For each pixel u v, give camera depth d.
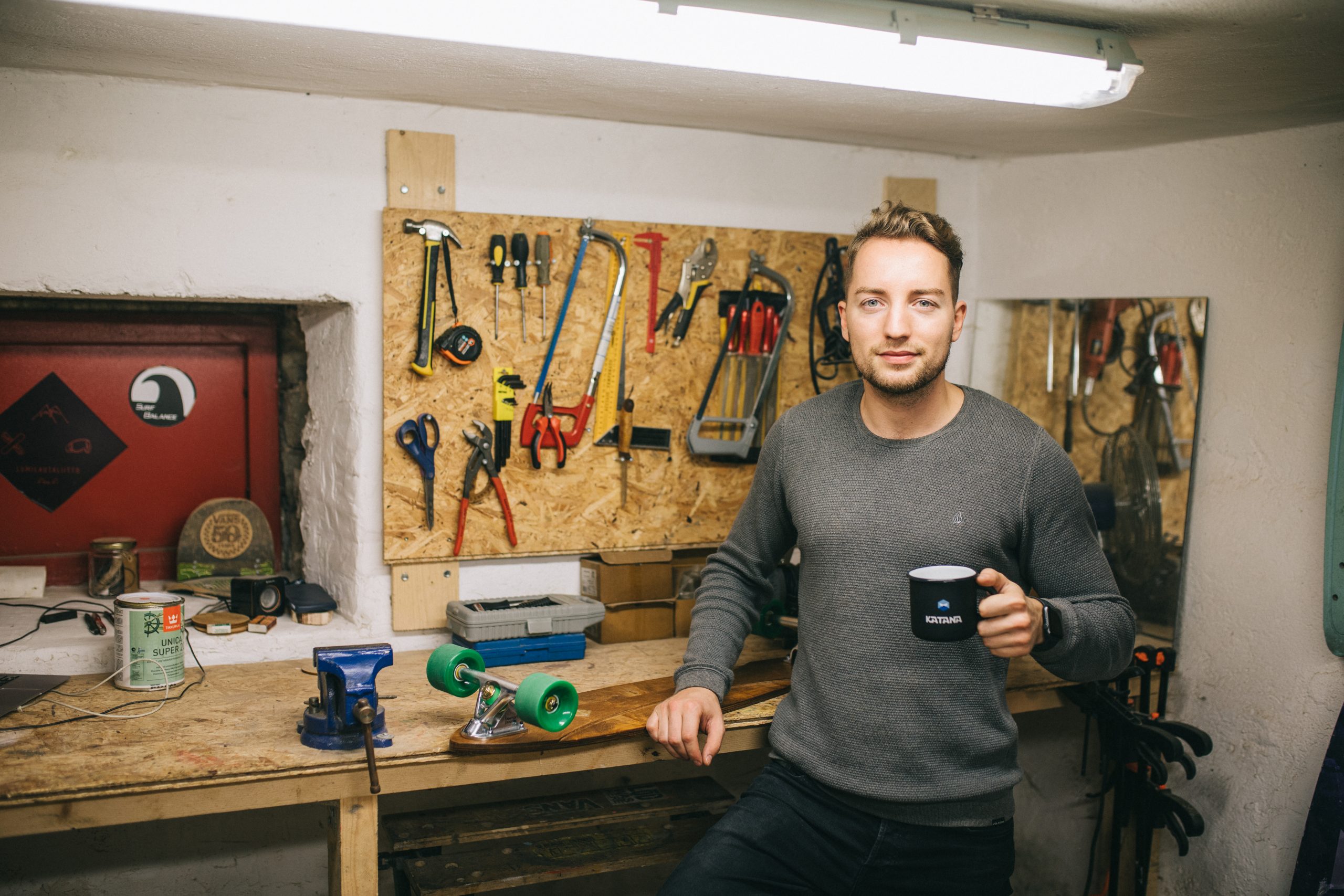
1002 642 1.48
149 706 1.90
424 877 1.95
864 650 1.66
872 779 1.65
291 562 2.74
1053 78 1.65
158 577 2.63
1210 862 2.42
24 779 1.53
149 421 2.59
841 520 1.68
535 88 2.10
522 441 2.41
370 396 2.33
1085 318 2.63
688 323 2.52
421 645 2.41
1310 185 2.16
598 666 2.23
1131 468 2.54
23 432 2.48
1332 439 2.06
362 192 2.29
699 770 2.72
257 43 1.78
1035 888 2.88
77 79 2.05
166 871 2.33
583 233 2.40
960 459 1.65
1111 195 2.58
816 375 2.68
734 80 1.98
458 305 2.34
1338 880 2.03
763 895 1.66
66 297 2.32
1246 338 2.30
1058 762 2.82
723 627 1.88
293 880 2.44
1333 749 2.04
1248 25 1.54
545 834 2.16
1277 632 2.26
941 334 1.61
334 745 1.69
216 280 2.19
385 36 1.72
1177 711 2.49
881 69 1.63
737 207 2.62
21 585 2.38
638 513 2.55
